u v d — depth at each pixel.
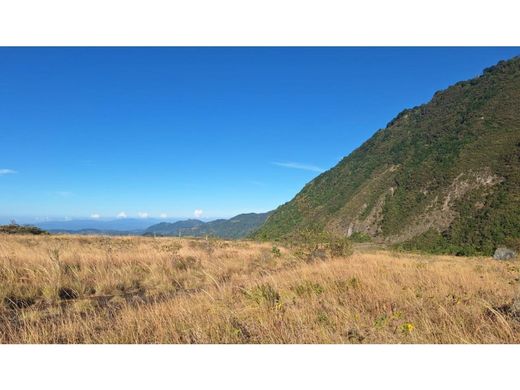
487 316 5.20
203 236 26.77
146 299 7.86
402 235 76.00
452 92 131.12
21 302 7.13
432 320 5.06
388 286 6.80
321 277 8.11
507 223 58.00
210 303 6.04
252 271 11.66
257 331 4.77
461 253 46.66
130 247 17.44
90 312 6.50
